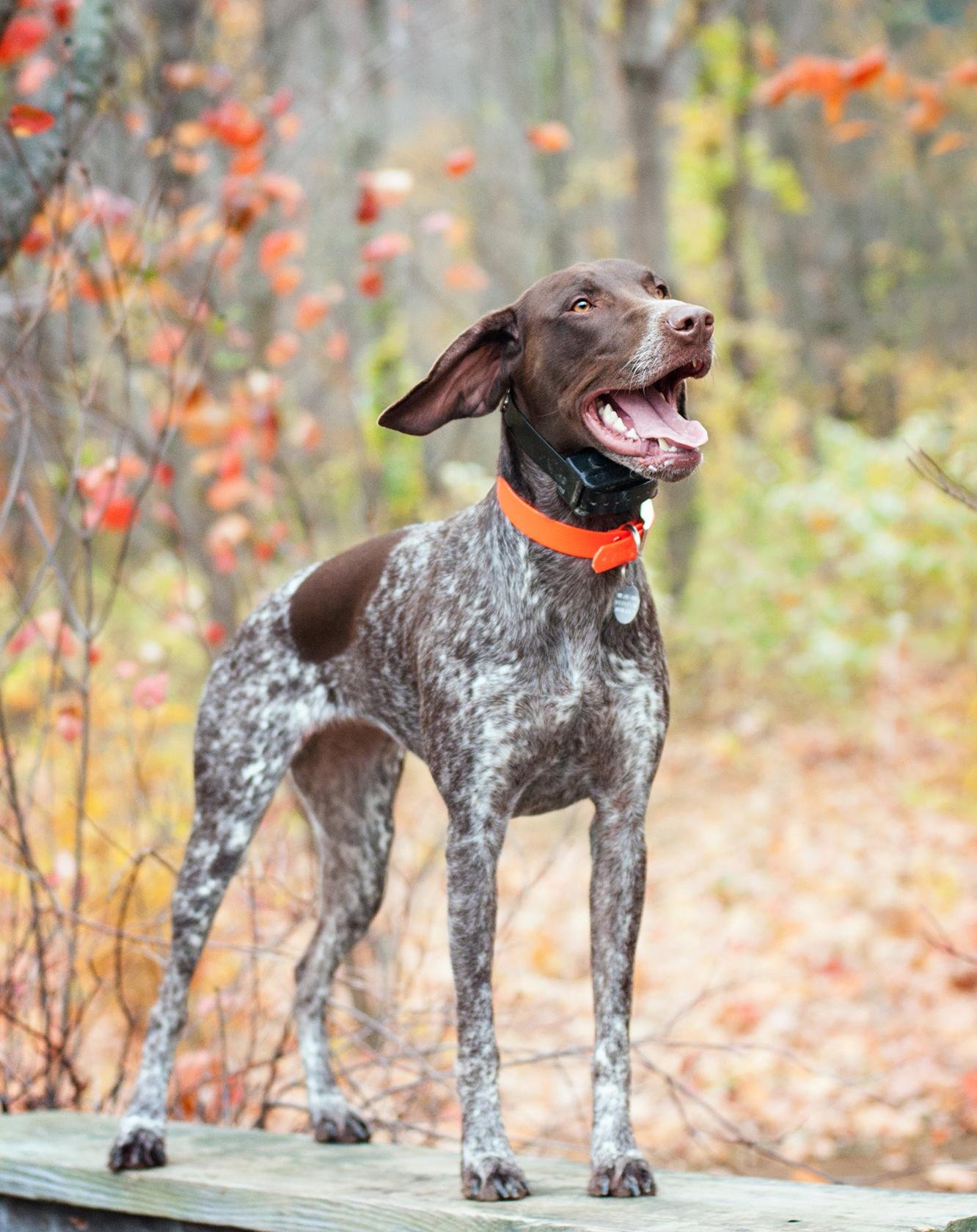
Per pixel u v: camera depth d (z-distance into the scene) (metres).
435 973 8.33
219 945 5.93
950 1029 7.92
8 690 8.19
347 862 5.50
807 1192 3.98
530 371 4.34
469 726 4.34
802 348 28.61
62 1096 6.16
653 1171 4.34
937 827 11.89
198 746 5.34
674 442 4.09
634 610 4.26
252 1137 5.15
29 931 6.00
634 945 4.32
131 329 8.23
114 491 6.43
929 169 28.16
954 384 22.25
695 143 19.55
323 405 12.94
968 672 15.23
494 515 4.45
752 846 12.12
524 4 25.38
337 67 14.60
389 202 8.29
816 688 15.39
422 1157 4.74
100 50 6.92
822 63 8.44
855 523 14.39
